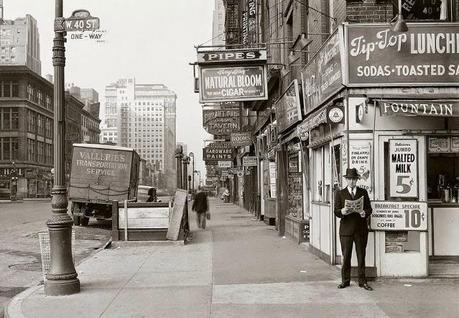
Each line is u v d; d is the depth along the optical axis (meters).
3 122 86.75
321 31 12.44
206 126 29.62
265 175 23.69
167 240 15.60
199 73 14.10
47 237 9.35
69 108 107.81
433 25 9.56
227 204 51.06
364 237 8.84
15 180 79.12
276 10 20.94
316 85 11.97
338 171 10.85
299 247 14.17
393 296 8.09
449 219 10.52
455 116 8.83
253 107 25.33
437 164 10.62
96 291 8.91
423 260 9.42
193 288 9.02
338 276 9.80
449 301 7.71
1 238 19.02
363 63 9.59
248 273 10.34
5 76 86.69
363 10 10.05
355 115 9.62
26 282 10.71
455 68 9.53
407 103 8.93
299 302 7.83
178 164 23.81
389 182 9.59
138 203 15.80
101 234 20.77
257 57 13.98
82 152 23.61
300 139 14.23
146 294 8.61
